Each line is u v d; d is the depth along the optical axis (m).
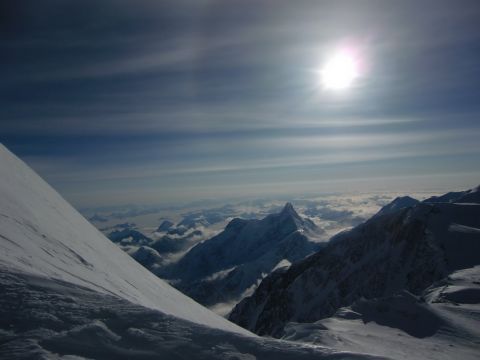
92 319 9.95
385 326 36.88
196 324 10.02
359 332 33.12
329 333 28.84
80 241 36.09
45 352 8.09
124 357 8.38
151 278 46.97
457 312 42.25
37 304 10.62
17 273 13.05
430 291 67.12
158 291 39.97
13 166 46.38
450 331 35.06
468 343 32.19
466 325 37.16
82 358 8.18
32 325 9.41
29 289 11.69
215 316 48.59
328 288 155.75
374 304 41.59
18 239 22.31
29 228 26.98
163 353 8.59
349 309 42.25
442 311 41.16
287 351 8.83
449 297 53.12
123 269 38.59
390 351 26.66
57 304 10.76
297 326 31.73
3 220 24.41
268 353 8.76
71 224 41.31
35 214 32.19
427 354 27.31
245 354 8.70
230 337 9.38
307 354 8.70
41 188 48.12
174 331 9.58
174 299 41.38
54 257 24.12
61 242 29.52
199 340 9.20
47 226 31.38
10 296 11.05
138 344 8.91
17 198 32.44
